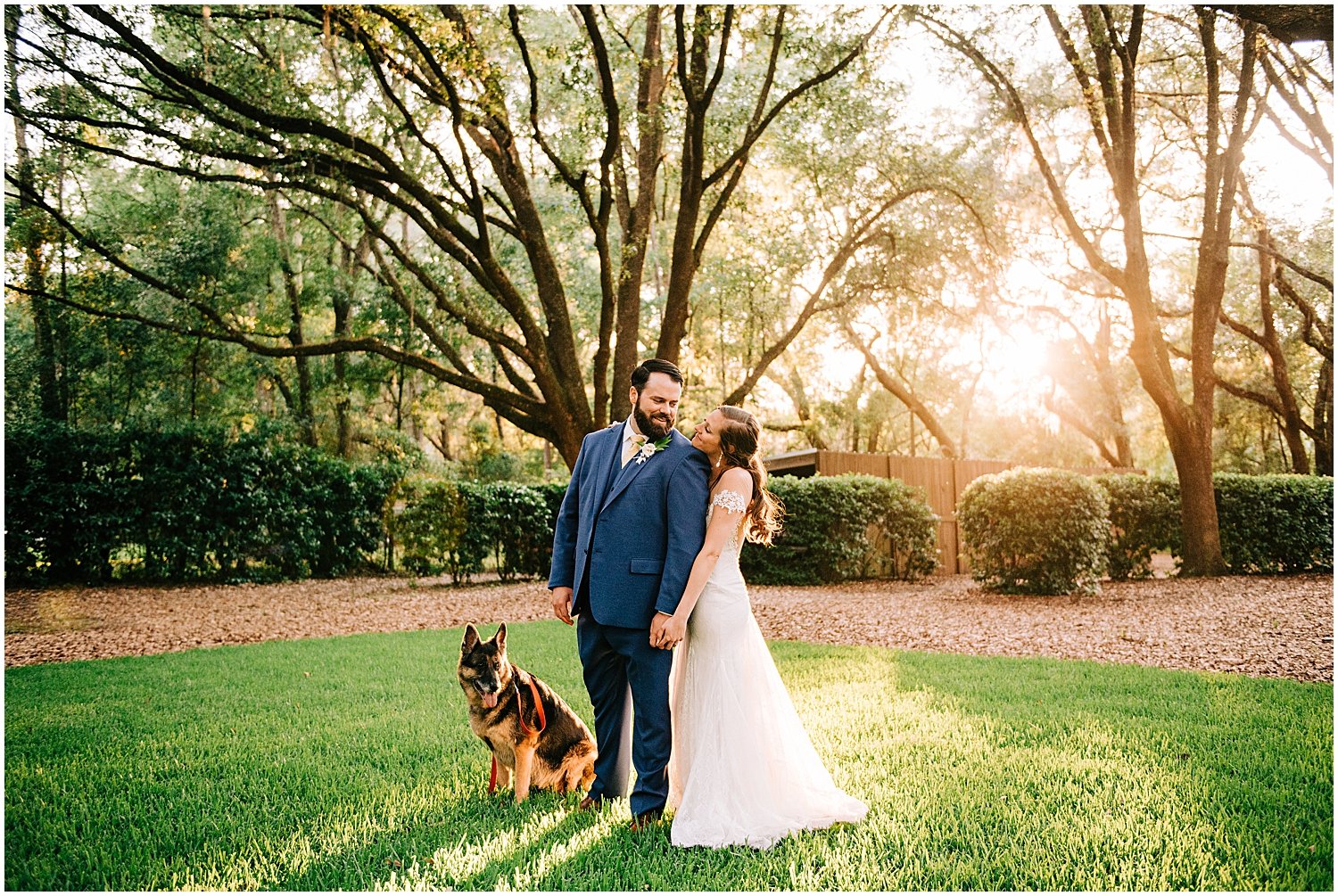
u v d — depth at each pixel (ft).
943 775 12.81
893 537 47.11
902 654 24.12
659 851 10.14
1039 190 55.98
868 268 53.11
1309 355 74.64
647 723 11.25
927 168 48.29
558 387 39.14
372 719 16.94
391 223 63.16
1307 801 11.53
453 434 98.17
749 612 11.68
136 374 57.00
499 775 12.82
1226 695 18.20
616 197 43.45
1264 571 46.39
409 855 10.07
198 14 33.53
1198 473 43.80
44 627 32.22
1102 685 19.43
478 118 34.88
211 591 43.21
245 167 52.95
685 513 11.21
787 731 11.35
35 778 13.44
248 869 9.84
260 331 60.90
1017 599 36.35
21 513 41.88
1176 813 11.08
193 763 14.12
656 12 38.58
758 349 66.03
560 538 12.57
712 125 43.14
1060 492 36.70
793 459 52.44
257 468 47.09
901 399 80.38
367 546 51.78
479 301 50.42
